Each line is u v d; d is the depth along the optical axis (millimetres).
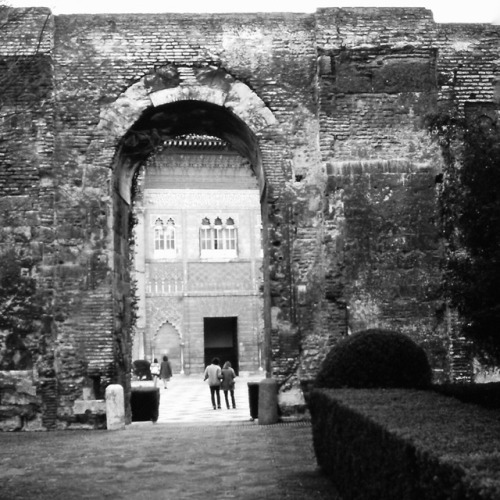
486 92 18141
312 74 18219
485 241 11094
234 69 18078
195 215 46156
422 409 7625
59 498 9164
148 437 15070
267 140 17922
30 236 17297
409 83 18141
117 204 18344
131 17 18172
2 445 14086
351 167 17844
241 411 24891
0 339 16969
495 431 5879
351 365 11633
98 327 17141
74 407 16906
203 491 9445
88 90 17859
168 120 18938
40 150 17516
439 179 17828
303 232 17688
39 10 17875
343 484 8469
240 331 45906
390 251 17656
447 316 17406
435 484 4820
